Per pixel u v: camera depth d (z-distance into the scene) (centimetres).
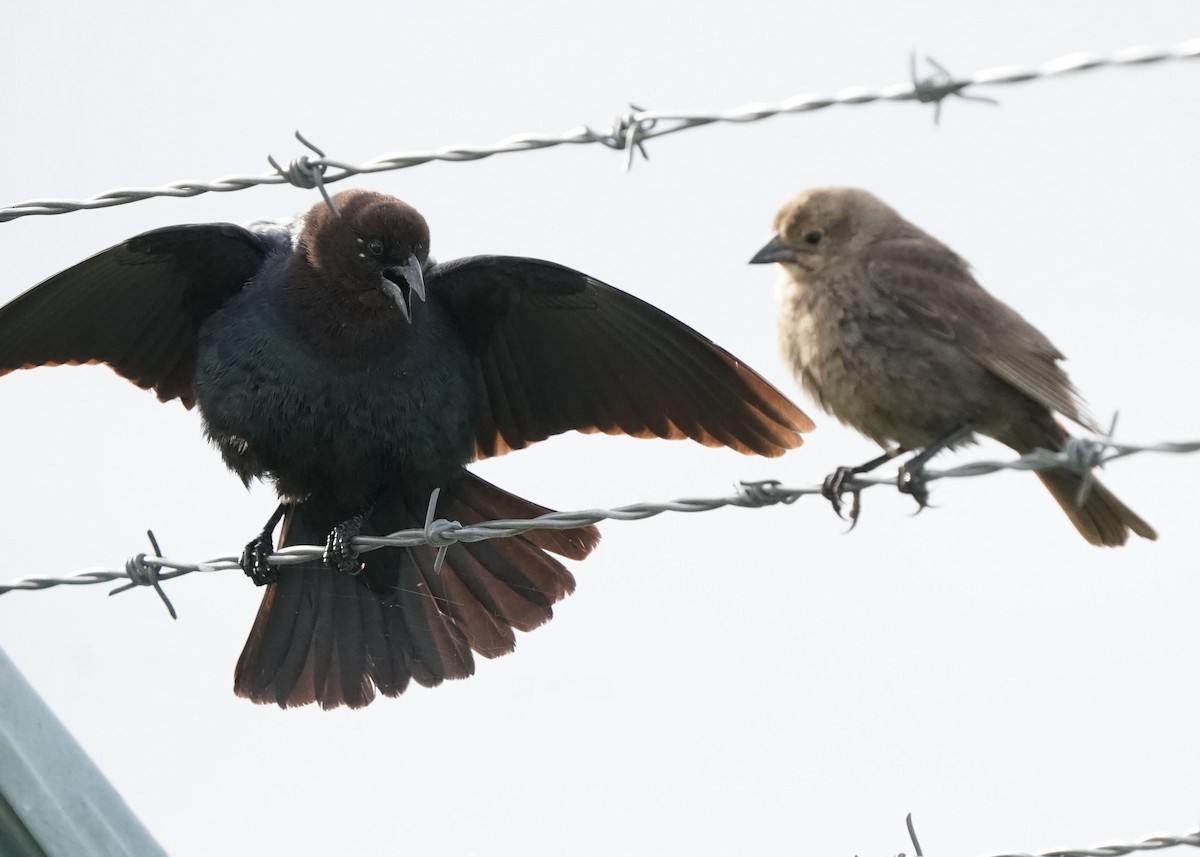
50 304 1106
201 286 1134
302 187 987
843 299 1009
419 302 1114
